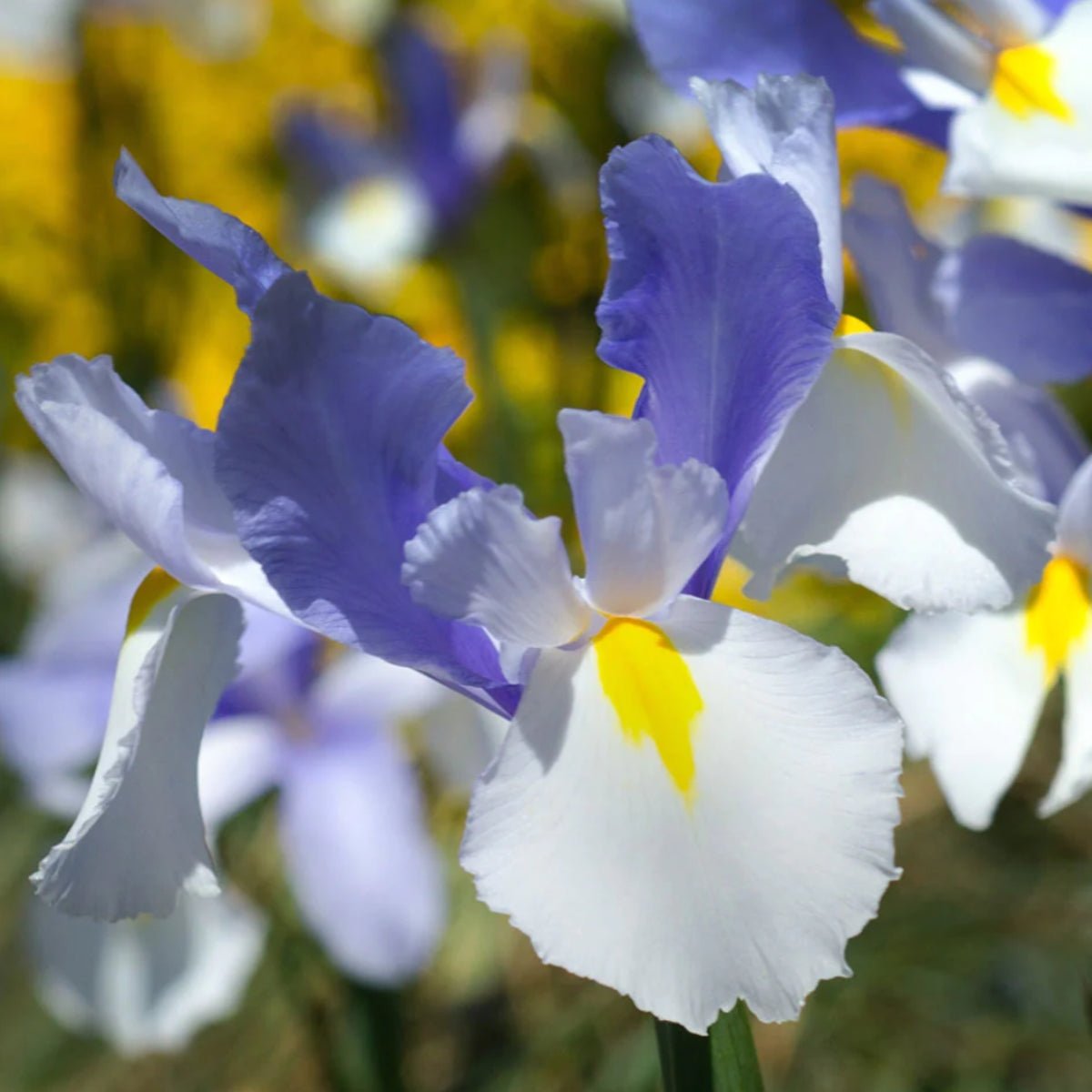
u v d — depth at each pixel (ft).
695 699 1.34
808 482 1.39
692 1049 1.36
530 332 3.14
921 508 1.38
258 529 1.32
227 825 2.57
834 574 1.49
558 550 1.34
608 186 1.34
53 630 2.15
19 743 2.14
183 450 1.37
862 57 1.58
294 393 1.31
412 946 2.08
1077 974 2.46
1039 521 1.35
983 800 1.52
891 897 2.60
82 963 2.14
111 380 1.37
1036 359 1.58
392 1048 2.17
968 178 1.54
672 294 1.35
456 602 1.33
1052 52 1.57
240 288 1.33
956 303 1.58
